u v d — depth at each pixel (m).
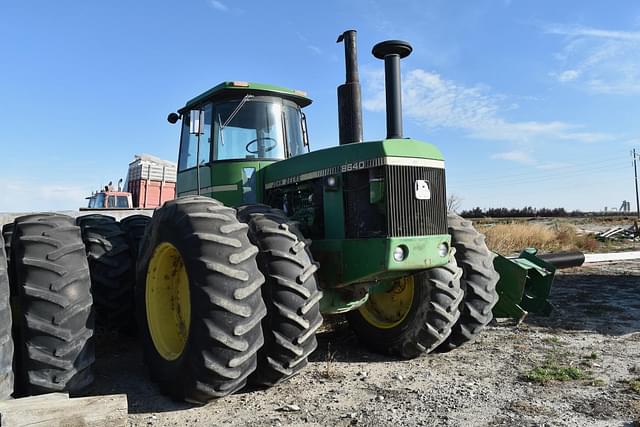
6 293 3.06
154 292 3.86
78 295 3.32
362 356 4.64
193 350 3.18
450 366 4.28
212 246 3.21
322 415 3.21
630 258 13.41
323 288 4.13
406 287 4.57
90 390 3.34
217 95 4.98
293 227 3.82
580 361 4.38
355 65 4.92
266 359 3.50
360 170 3.90
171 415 3.24
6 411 2.42
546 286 6.03
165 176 13.19
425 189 3.88
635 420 3.07
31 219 3.46
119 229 4.93
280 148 5.05
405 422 3.10
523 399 3.47
